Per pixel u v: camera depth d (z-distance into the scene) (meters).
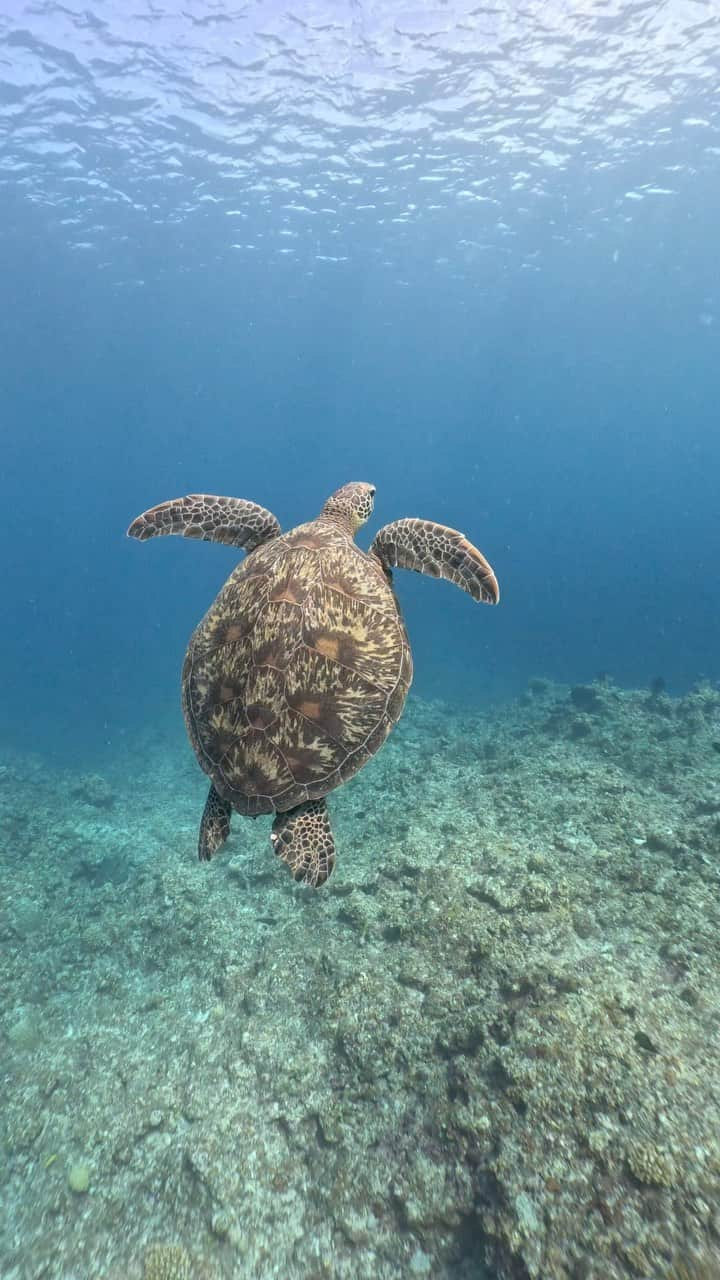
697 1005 5.28
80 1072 6.42
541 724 13.65
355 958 6.76
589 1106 4.58
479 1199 4.48
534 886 6.79
